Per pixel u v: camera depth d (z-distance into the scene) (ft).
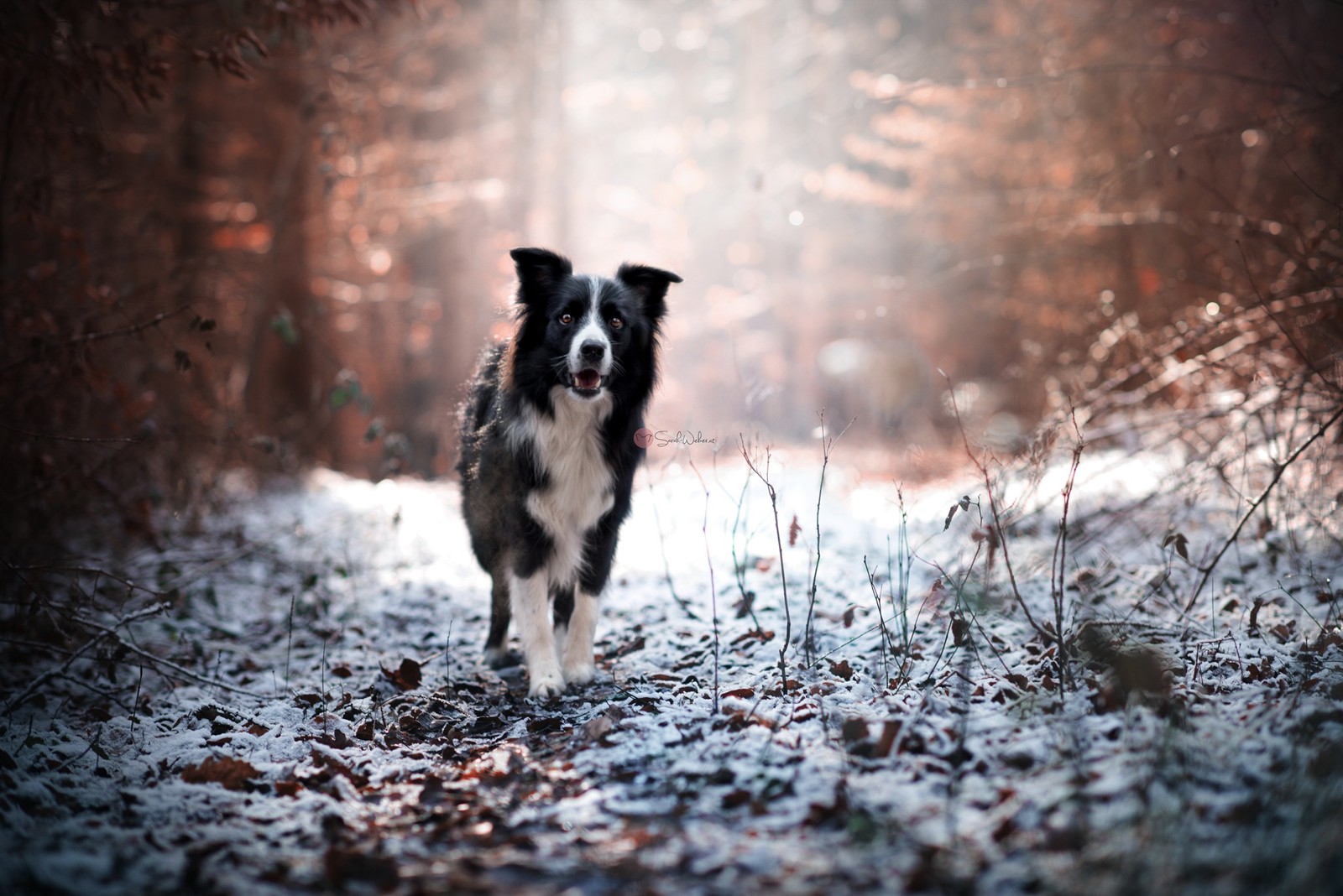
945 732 12.05
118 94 20.57
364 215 56.08
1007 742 11.75
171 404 30.58
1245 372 22.77
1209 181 31.94
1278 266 25.72
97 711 16.05
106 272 27.14
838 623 18.10
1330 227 22.38
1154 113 34.35
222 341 47.62
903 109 58.34
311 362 53.21
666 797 11.23
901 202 63.16
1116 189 35.27
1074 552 19.22
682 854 9.66
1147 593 17.90
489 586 24.89
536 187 69.31
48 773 12.80
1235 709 12.36
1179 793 9.55
